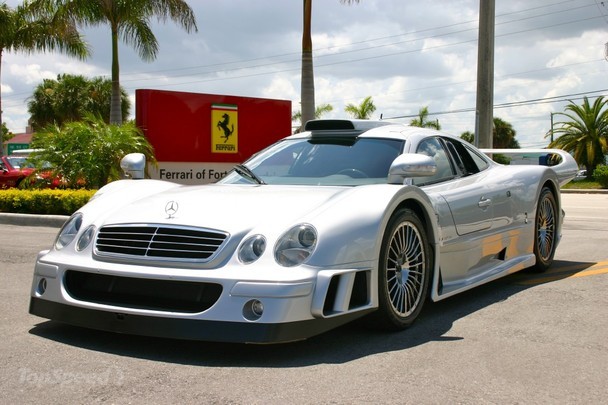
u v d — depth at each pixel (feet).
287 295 10.15
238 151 44.47
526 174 18.28
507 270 16.76
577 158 130.62
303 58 46.88
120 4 56.29
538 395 9.21
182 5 56.18
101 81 136.26
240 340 10.11
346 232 11.14
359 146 15.10
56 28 57.16
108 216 12.19
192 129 42.27
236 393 9.20
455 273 14.75
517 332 12.60
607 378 9.95
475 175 16.78
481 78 43.45
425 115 135.64
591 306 14.85
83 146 40.37
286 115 46.96
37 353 11.03
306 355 11.00
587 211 45.98
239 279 10.26
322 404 8.80
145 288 11.00
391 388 9.43
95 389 9.35
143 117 40.65
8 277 18.54
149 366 10.36
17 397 9.05
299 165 14.87
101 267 11.21
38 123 139.13
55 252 12.23
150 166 40.60
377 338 12.12
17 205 36.88
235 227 10.89
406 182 13.75
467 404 8.86
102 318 11.07
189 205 11.89
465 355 11.07
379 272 11.76
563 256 22.65
